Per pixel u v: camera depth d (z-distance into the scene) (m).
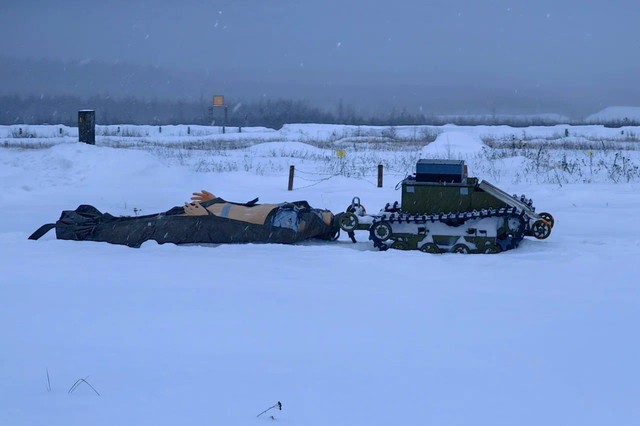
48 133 63.09
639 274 10.34
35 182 24.20
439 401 5.28
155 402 5.11
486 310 8.27
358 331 7.36
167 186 24.38
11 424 4.61
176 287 9.38
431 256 11.90
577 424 4.86
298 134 64.81
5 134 60.75
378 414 4.98
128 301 8.55
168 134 66.56
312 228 13.38
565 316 8.01
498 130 68.81
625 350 6.70
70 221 13.66
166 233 13.16
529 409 5.14
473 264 11.20
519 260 11.45
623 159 31.59
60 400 5.13
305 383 5.65
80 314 7.95
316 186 24.84
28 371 5.96
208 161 34.22
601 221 16.75
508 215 12.46
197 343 6.89
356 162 35.12
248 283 9.70
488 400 5.32
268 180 26.22
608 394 5.48
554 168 30.19
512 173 29.36
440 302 8.67
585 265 10.93
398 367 6.14
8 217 17.61
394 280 10.02
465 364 6.25
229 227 13.17
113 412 4.86
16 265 10.88
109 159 26.09
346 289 9.39
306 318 7.87
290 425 4.71
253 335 7.18
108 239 13.28
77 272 10.35
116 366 6.11
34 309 8.17
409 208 12.85
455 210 12.68
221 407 5.02
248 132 69.31
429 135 64.12
